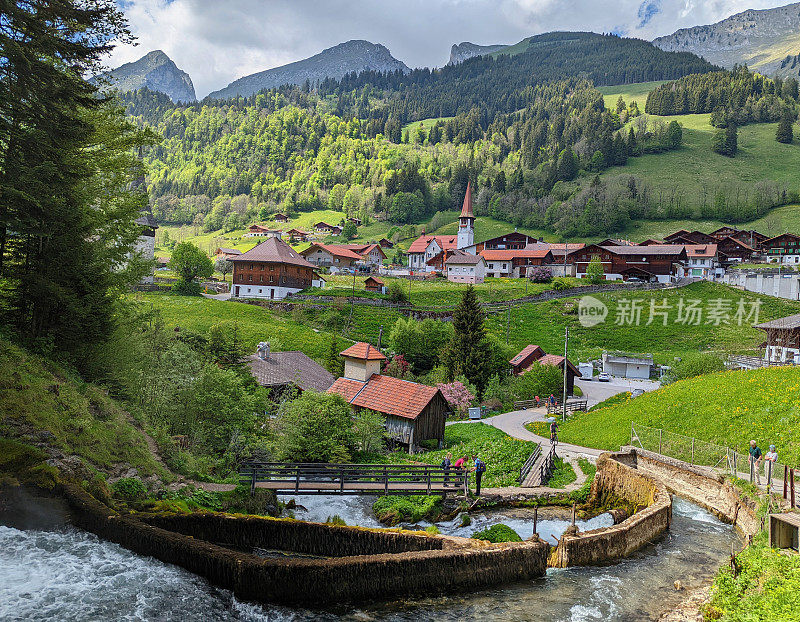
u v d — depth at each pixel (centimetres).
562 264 13612
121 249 2683
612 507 2941
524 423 5369
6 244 2331
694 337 8844
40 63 2000
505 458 3816
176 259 10169
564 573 1878
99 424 2041
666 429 3878
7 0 1869
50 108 2103
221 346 3656
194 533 1692
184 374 2806
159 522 1652
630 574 1912
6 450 1642
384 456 3703
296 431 3147
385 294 10431
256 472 2389
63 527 1548
